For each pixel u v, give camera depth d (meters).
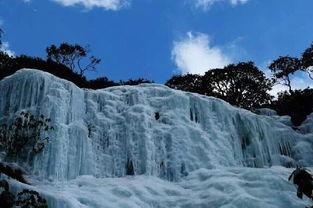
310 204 13.18
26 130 14.95
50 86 16.70
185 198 14.01
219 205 13.17
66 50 33.81
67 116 16.34
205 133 18.73
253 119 20.77
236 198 13.09
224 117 19.98
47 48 33.88
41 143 14.41
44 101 15.80
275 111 28.02
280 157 20.83
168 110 18.91
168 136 17.55
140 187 14.14
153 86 20.62
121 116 17.84
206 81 33.91
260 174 14.88
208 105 20.06
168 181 16.02
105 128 17.12
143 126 17.17
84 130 15.84
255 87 33.03
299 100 28.25
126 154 16.52
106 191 13.44
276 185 14.05
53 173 13.98
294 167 20.64
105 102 18.25
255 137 20.16
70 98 16.86
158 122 18.36
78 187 13.67
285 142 21.78
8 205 10.43
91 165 15.52
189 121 18.91
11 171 12.88
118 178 15.38
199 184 15.04
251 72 33.25
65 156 14.68
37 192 10.84
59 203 11.07
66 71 24.06
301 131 24.48
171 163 16.62
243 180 14.84
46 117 15.37
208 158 17.31
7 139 14.71
